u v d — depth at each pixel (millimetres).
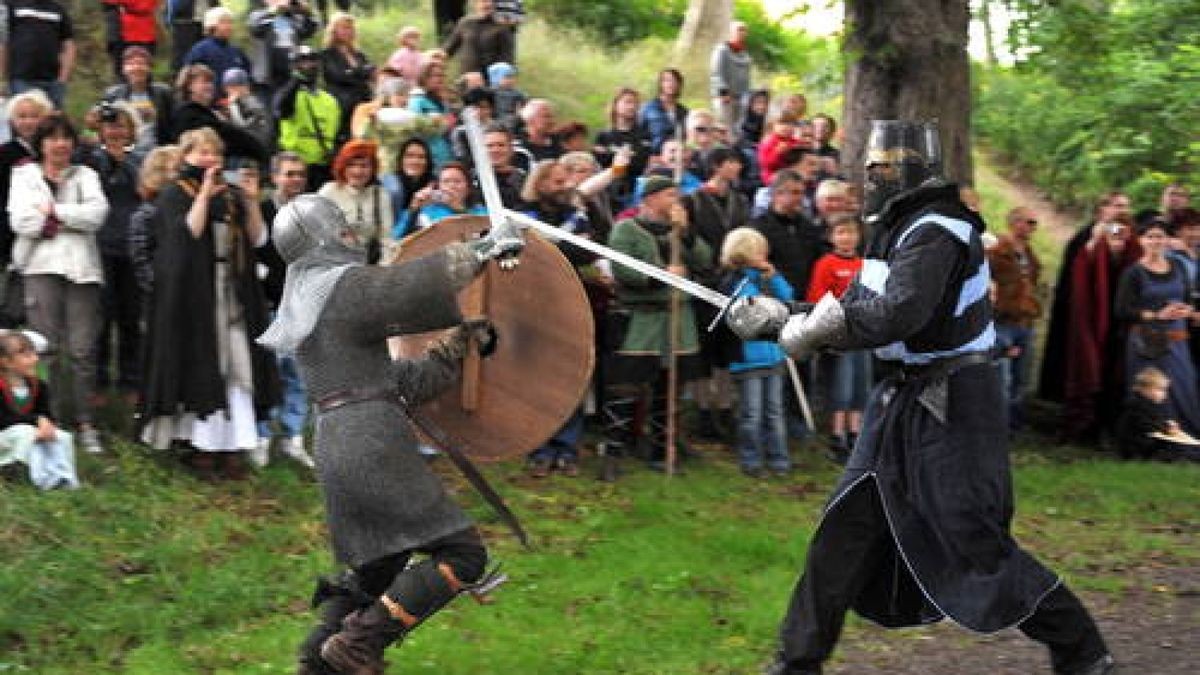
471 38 11180
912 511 4543
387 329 4336
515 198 8109
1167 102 12320
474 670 5129
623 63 17344
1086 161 14344
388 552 4340
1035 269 9789
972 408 4527
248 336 7121
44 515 6199
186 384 6906
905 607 4777
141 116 8297
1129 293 9555
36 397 6613
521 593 5980
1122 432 9570
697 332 8266
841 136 9852
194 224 6934
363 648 4355
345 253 4543
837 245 8164
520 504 7262
